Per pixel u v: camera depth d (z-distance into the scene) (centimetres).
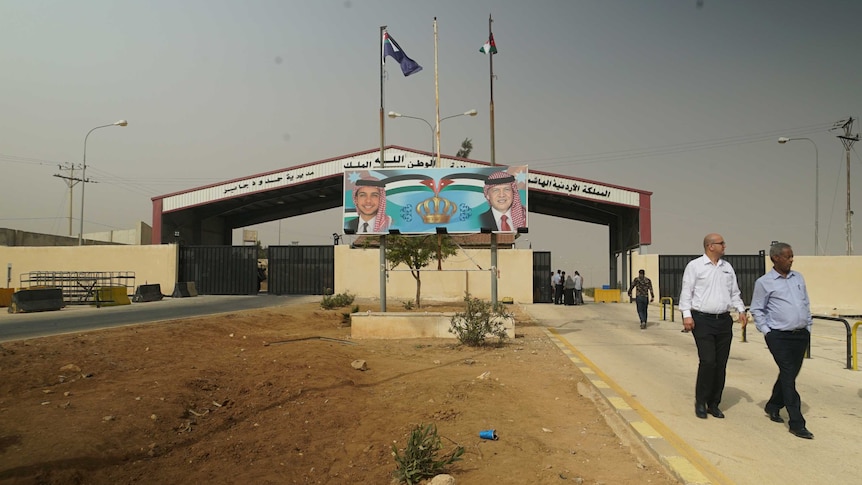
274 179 4556
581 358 1114
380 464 514
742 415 661
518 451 536
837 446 547
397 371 948
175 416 637
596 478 469
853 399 763
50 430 543
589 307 2969
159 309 2258
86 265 3516
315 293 3450
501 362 1048
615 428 618
